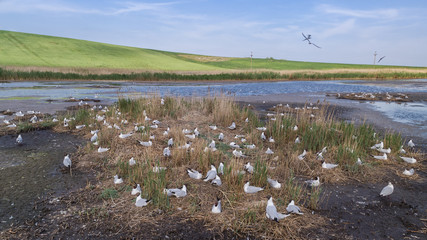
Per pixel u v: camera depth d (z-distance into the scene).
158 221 4.02
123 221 4.00
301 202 4.68
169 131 8.34
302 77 46.06
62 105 14.32
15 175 5.45
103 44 90.31
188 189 4.96
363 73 51.22
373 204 4.68
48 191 4.83
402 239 3.73
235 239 3.69
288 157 6.66
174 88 26.55
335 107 15.45
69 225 3.88
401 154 7.11
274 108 14.48
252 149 7.35
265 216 4.14
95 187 4.99
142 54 84.00
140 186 4.99
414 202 4.77
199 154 6.18
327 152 6.95
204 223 3.99
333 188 5.27
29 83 28.11
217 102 11.85
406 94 23.17
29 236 3.63
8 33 75.25
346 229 3.96
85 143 7.61
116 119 9.91
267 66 94.94
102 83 30.42
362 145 7.47
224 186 5.08
